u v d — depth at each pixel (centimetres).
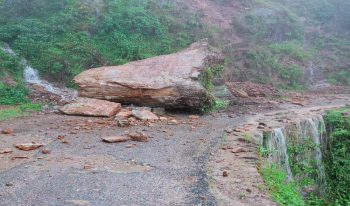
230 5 2831
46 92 1464
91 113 1060
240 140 757
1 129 845
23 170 518
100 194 427
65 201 400
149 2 2392
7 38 1878
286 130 934
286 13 2931
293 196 476
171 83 1095
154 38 2092
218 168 556
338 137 1140
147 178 498
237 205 404
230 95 1556
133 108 1136
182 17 2402
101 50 1866
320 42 2703
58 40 1866
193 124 966
